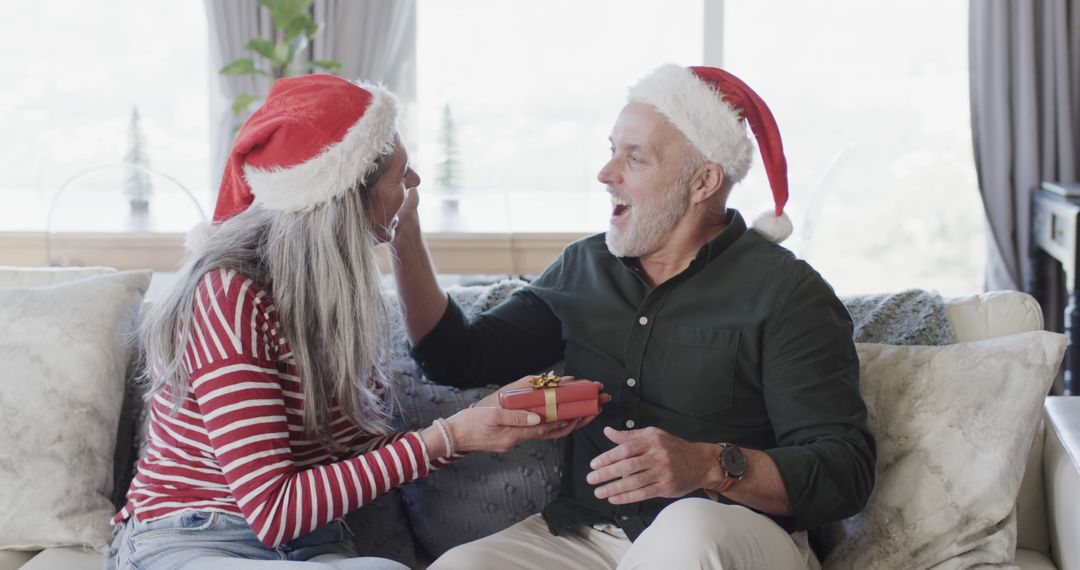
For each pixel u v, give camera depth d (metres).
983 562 1.51
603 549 1.63
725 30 4.48
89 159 4.47
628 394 1.67
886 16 4.46
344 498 1.39
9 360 1.74
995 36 4.06
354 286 1.47
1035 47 4.07
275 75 3.80
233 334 1.39
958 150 4.56
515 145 4.54
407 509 1.83
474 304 1.95
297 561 1.37
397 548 1.78
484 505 1.77
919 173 4.60
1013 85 4.10
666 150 1.67
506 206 3.44
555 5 4.45
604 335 1.72
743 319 1.62
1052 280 3.83
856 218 4.66
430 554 1.85
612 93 4.50
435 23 4.45
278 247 1.45
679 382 1.64
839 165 3.54
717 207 1.74
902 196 4.63
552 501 1.74
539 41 4.47
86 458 1.72
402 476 1.43
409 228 1.68
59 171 4.45
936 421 1.60
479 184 4.54
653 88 1.68
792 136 4.57
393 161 1.53
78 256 3.28
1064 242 3.15
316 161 1.42
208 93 4.32
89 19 4.42
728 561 1.33
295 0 3.67
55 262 3.26
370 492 1.41
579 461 1.71
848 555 1.61
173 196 3.38
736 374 1.62
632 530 1.59
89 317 1.79
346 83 1.49
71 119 4.46
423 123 4.51
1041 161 4.12
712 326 1.63
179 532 1.43
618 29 4.46
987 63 4.09
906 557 1.55
